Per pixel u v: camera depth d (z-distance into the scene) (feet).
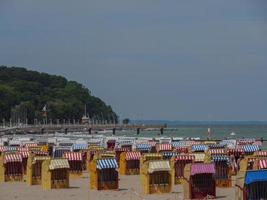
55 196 203.10
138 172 295.28
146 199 191.62
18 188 228.02
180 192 208.23
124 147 388.78
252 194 163.53
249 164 226.99
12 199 196.54
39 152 293.64
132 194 205.05
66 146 399.65
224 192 205.67
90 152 311.68
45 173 226.99
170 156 258.57
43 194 208.85
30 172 240.53
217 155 233.14
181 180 232.94
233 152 310.24
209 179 190.90
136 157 294.87
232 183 228.43
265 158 224.53
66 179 227.61
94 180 221.25
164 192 205.87
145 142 448.24
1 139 573.74
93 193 210.18
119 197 198.08
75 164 277.03
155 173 205.05
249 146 332.60
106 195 204.03
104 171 220.02
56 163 225.35
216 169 220.02
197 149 329.72
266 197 163.94
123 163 294.05
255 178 162.71
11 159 255.09
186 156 234.99
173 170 231.91
